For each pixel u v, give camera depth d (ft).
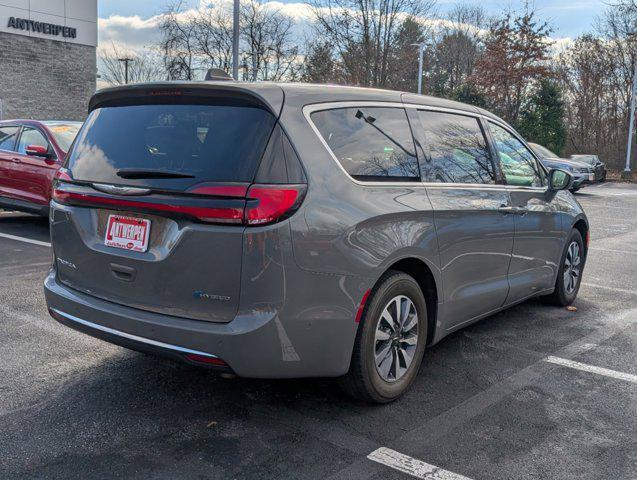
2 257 24.40
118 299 11.14
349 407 12.03
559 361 14.94
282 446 10.48
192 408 11.81
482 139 15.37
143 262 10.62
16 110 68.59
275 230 9.86
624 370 14.46
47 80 70.95
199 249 10.04
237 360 10.00
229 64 78.79
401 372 12.42
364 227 10.98
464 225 13.60
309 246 10.18
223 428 11.07
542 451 10.57
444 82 173.68
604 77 136.46
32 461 9.83
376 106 12.35
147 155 10.94
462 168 14.20
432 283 13.06
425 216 12.43
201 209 9.93
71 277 12.00
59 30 71.15
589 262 28.40
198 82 10.80
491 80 123.03
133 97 11.69
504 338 16.58
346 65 80.74
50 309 12.37
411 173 12.60
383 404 12.19
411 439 10.86
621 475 9.89
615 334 17.17
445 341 16.21
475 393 12.92
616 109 136.46
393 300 11.95
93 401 12.00
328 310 10.54
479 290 14.65
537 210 16.85
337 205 10.64
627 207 56.85
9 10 66.59
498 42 123.85
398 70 86.02
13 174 30.71
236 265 9.87
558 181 17.54
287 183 10.09
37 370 13.39
